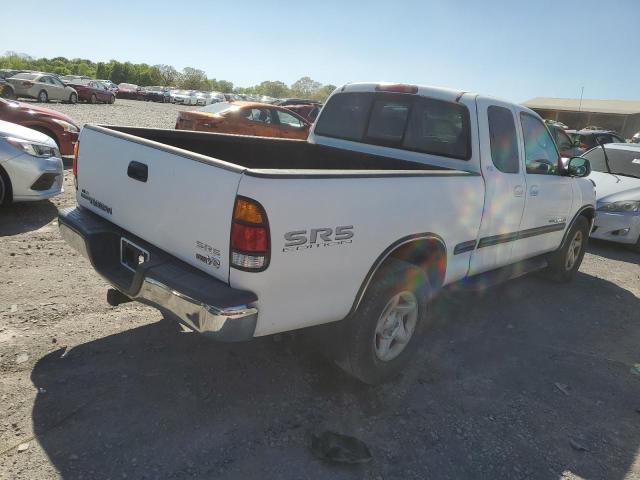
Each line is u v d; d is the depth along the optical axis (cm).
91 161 353
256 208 242
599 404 355
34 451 256
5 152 609
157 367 339
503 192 413
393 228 308
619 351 442
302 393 329
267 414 304
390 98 445
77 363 334
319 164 479
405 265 325
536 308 523
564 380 383
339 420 306
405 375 366
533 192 457
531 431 316
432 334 439
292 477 258
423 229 332
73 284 452
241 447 275
